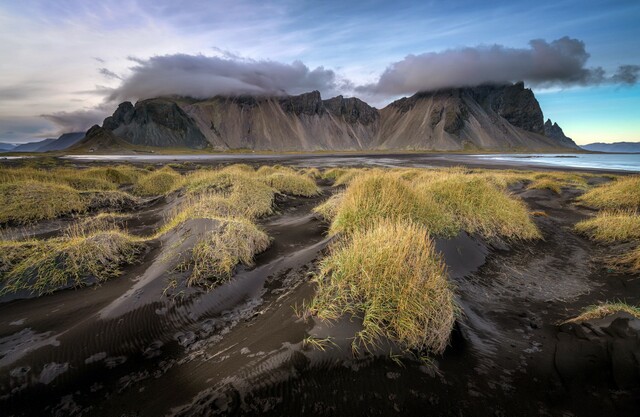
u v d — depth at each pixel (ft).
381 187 27.84
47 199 38.55
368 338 11.87
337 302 13.82
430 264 16.28
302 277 18.94
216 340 13.57
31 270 17.35
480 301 17.74
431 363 11.43
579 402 10.07
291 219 37.19
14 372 10.81
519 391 10.50
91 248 19.70
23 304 15.35
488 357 12.28
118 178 71.15
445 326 12.61
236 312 16.06
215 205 33.32
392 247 15.75
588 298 18.43
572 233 33.60
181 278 17.51
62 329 13.25
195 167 137.08
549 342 13.25
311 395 9.75
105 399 10.29
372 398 9.79
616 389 10.23
